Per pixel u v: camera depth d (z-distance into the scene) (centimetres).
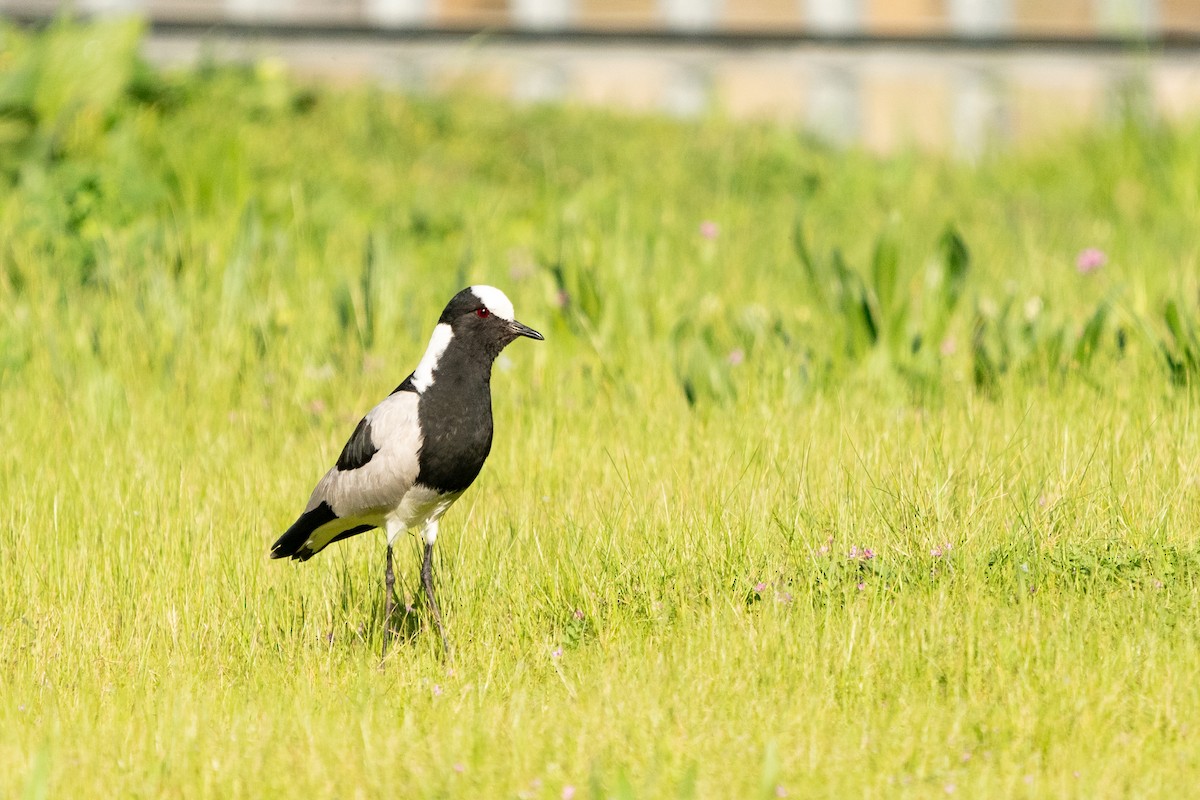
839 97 3447
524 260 1830
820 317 1561
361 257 1841
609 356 1463
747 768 742
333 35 3247
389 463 912
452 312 926
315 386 1426
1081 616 888
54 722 809
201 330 1523
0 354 1462
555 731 784
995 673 836
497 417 1347
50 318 1522
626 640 914
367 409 1391
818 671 845
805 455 1128
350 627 975
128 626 950
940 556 966
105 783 745
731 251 1895
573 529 1028
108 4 3316
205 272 1642
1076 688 805
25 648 927
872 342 1396
